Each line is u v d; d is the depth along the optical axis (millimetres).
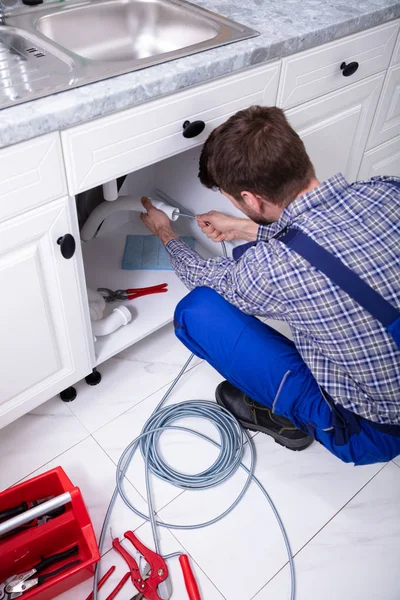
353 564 1349
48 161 1120
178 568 1328
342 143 1891
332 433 1264
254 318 1343
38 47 1294
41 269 1268
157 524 1402
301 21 1481
